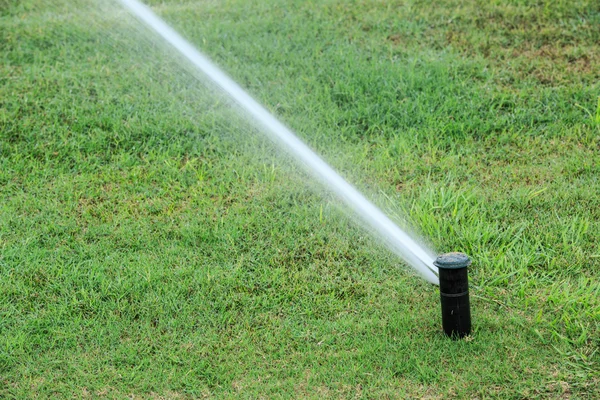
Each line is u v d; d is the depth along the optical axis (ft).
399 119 28.32
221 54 32.35
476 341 18.33
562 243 21.77
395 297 20.35
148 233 23.06
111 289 20.92
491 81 29.91
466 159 26.09
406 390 17.22
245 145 27.12
